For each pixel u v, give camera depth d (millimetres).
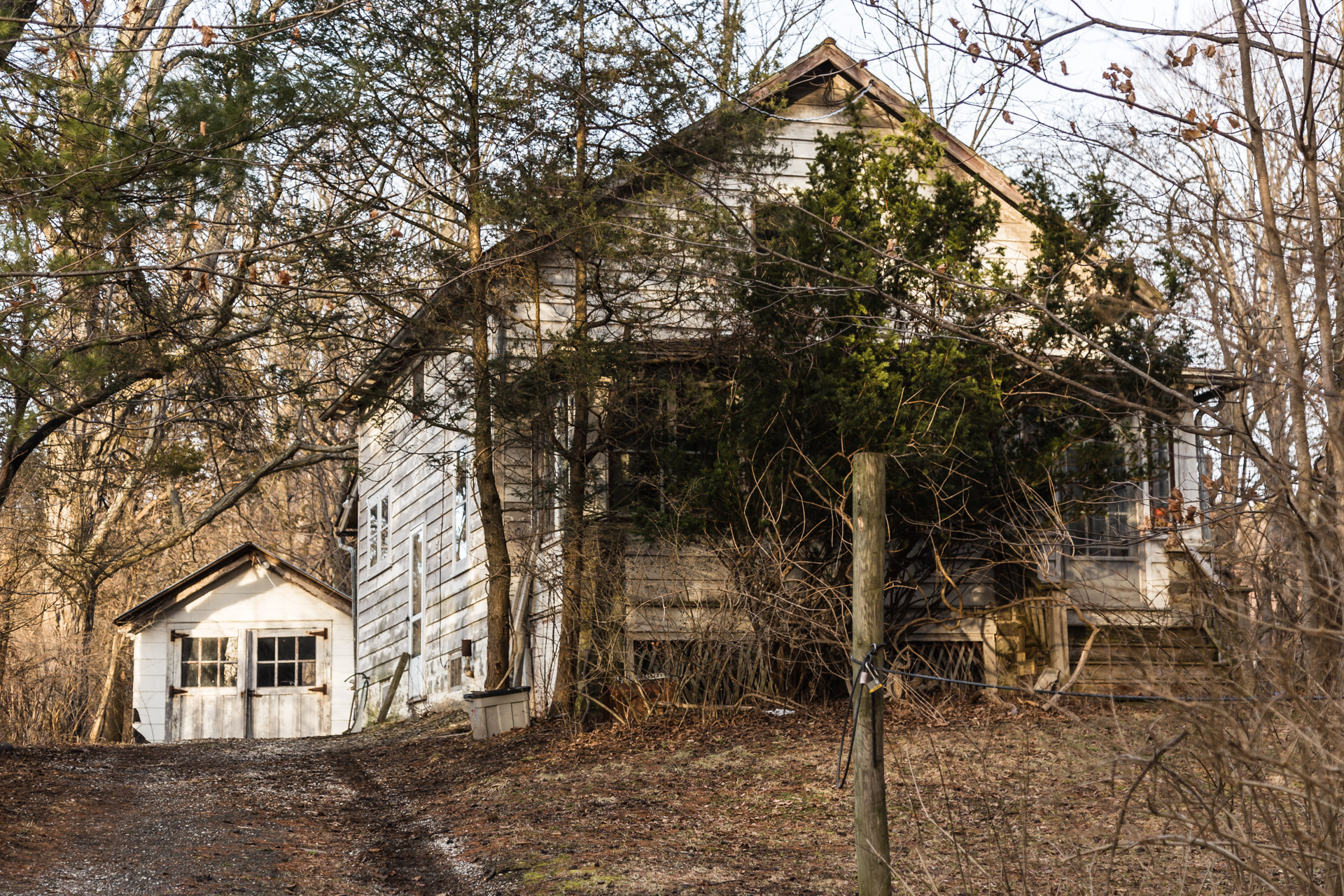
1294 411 4527
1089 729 4863
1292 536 4191
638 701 11961
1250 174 5590
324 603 24734
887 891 5586
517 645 14062
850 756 5727
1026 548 11594
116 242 9297
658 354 12352
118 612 29953
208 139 8617
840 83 14859
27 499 20531
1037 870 5934
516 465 13141
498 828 8430
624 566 12305
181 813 9250
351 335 13547
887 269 10883
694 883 6613
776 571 11172
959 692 12008
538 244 11602
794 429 11258
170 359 11531
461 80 11578
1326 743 3672
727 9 12359
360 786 11242
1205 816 4258
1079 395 10914
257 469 24391
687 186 11664
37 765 11680
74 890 6422
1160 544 12719
